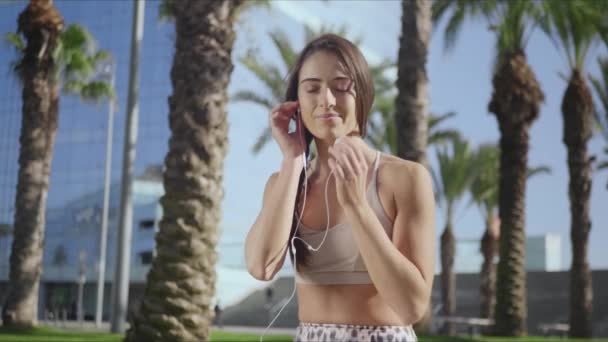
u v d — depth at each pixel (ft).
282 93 5.89
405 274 4.82
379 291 4.95
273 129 5.67
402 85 47.67
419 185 5.27
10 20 180.75
